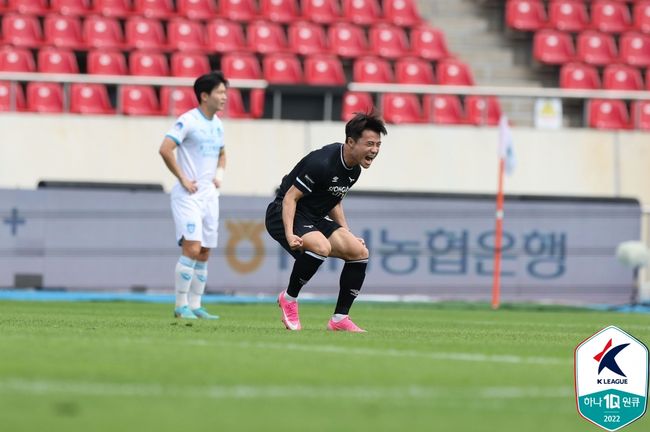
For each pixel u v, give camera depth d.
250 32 75.12
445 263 56.28
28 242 54.12
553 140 64.62
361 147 27.97
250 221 55.28
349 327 29.36
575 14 79.75
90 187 55.00
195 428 13.25
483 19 79.94
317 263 28.78
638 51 78.44
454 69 73.88
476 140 64.19
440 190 63.94
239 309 46.09
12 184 61.25
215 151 35.88
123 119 61.94
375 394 16.31
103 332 26.00
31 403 14.79
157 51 71.94
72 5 75.12
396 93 69.31
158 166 62.12
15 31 72.38
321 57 73.06
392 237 55.88
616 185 65.00
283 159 62.47
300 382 17.28
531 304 55.50
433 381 17.80
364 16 78.50
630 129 71.44
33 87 67.19
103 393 15.77
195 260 35.66
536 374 19.12
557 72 77.56
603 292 57.25
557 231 56.88
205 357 20.12
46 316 35.66
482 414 14.95
